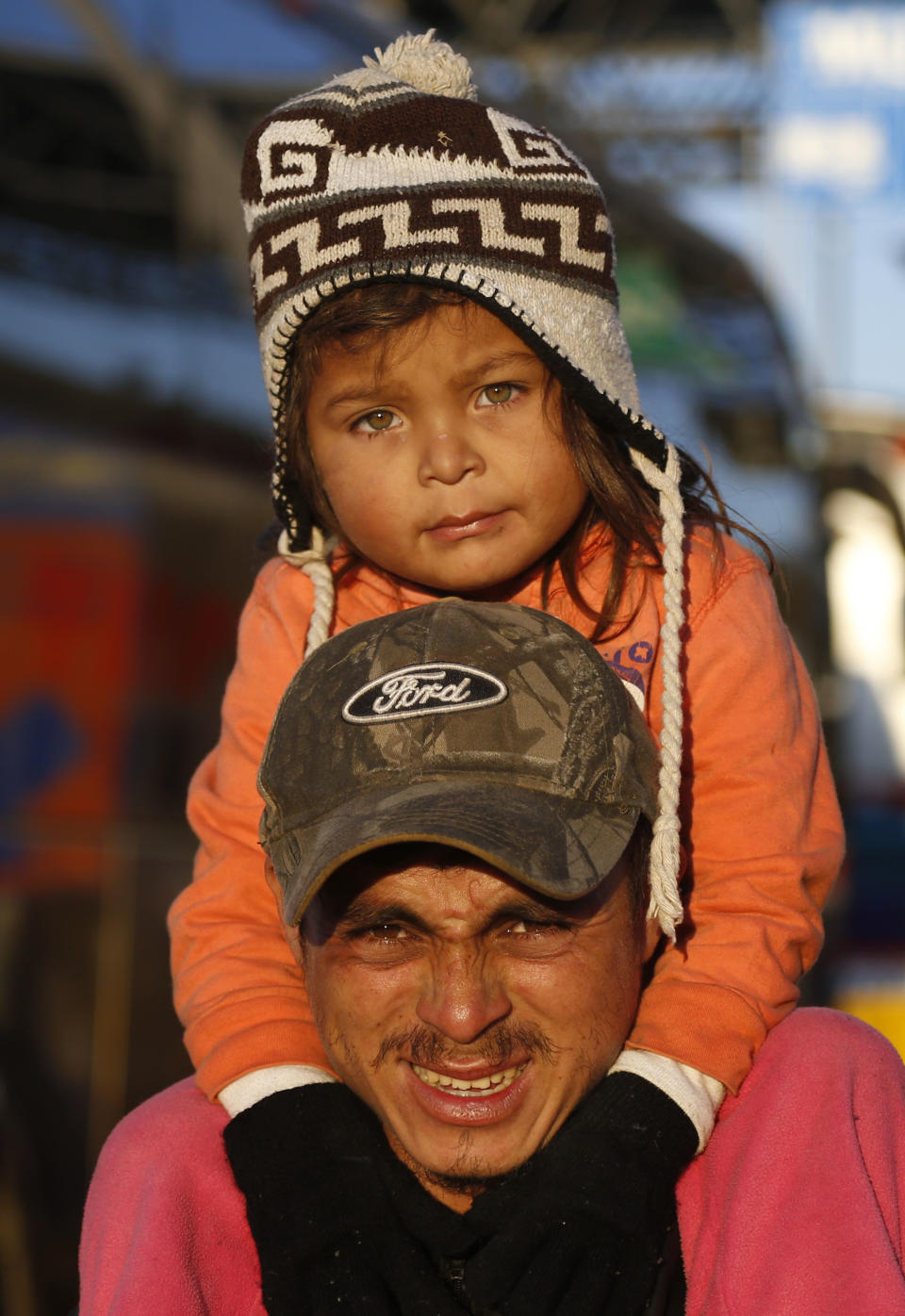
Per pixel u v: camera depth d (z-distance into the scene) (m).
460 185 1.66
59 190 4.71
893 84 11.14
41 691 4.53
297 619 1.84
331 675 1.41
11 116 4.68
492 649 1.39
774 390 7.82
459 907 1.30
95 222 4.79
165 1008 4.73
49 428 4.58
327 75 5.46
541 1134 1.37
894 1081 1.51
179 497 4.84
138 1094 4.61
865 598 11.45
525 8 9.92
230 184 5.14
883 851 10.98
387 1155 1.42
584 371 1.67
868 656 11.52
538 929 1.33
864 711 11.45
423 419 1.68
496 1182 1.37
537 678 1.38
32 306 4.56
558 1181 1.36
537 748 1.35
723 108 10.80
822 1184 1.39
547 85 9.74
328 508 1.79
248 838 1.74
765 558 1.96
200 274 5.05
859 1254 1.34
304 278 1.68
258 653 1.85
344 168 1.68
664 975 1.58
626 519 1.74
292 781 1.37
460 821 1.27
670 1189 1.41
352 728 1.37
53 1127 4.42
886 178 11.19
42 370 4.55
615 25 10.47
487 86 7.37
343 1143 1.43
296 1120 1.46
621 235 7.42
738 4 10.52
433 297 1.64
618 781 1.36
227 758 1.81
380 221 1.65
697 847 1.68
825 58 11.08
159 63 4.93
